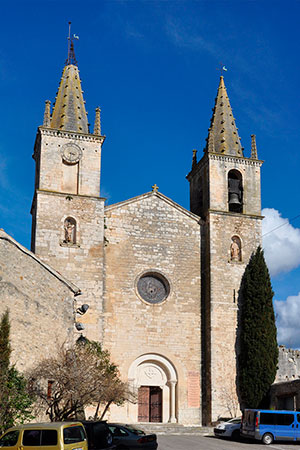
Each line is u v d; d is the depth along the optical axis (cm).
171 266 5116
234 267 5169
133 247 5050
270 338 4919
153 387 4872
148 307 4953
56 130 5050
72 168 5053
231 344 4944
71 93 5375
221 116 5756
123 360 4756
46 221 4784
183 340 4962
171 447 3241
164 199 5262
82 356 3269
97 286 4725
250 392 4762
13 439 2067
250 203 5434
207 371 4900
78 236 4816
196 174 5791
